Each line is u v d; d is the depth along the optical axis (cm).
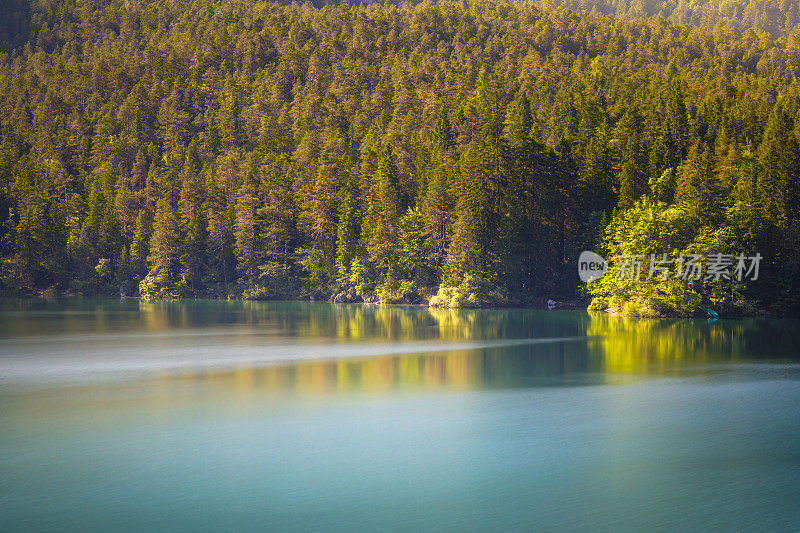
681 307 8550
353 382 4250
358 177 14112
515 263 11238
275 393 3928
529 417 3409
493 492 2447
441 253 11881
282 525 2178
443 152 13262
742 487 2506
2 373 4584
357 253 13012
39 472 2617
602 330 7250
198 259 14625
